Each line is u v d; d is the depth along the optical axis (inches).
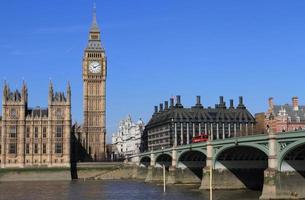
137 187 6742.1
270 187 4370.1
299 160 4436.5
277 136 4382.4
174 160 7263.8
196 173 7268.7
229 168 5787.4
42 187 6899.6
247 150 5457.7
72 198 5201.8
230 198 4793.3
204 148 6033.5
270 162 4416.8
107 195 5506.9
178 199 4857.3
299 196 4382.4
